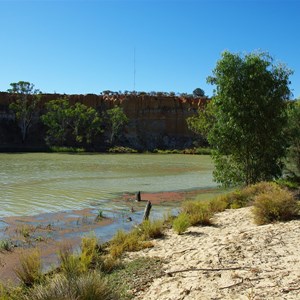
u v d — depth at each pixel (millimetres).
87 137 82938
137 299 6020
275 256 7293
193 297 5629
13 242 10727
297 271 6117
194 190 23797
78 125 84000
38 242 10766
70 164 42438
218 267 6965
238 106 19156
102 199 19406
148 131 93125
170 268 7504
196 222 12148
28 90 85688
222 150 19859
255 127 19219
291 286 5438
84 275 6148
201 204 14828
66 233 12000
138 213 15898
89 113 84125
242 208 14680
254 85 18984
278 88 19328
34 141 85562
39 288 5523
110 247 9867
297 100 23062
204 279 6395
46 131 88000
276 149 19906
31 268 7555
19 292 6250
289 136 21734
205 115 22094
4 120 87312
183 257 8203
